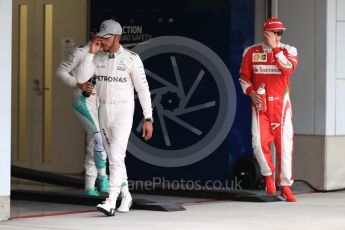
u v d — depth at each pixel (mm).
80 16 46188
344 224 29703
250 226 29031
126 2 43375
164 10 42250
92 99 34688
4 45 29500
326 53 39906
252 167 40094
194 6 41562
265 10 41531
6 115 29641
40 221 30000
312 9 40281
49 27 47375
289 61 34969
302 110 40875
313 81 40406
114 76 30562
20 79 48500
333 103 40312
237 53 41188
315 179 40531
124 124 30688
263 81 35438
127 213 32156
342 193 39969
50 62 47406
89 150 35875
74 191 38938
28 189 40812
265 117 35562
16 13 48406
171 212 32625
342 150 40906
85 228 28281
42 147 47969
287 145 35750
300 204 35469
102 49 30703
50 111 47562
